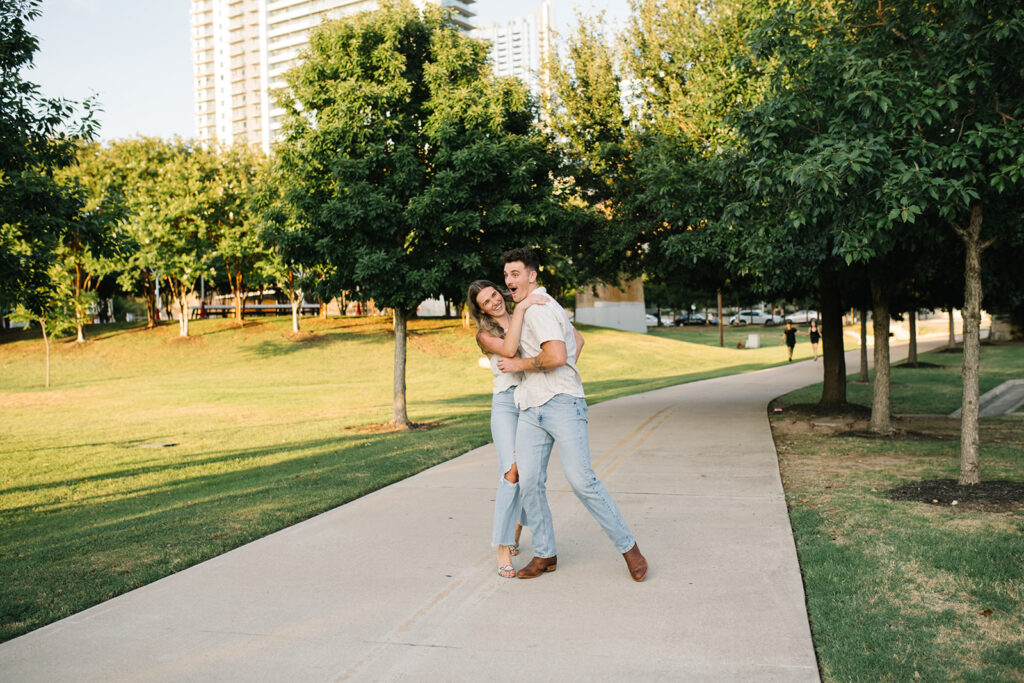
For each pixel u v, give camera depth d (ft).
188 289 123.03
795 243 29.63
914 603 12.47
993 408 46.39
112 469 33.22
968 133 19.11
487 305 15.48
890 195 19.65
